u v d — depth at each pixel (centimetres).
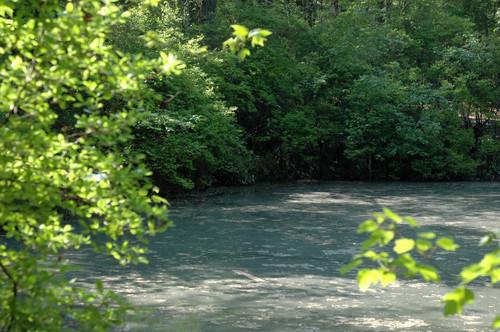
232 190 2570
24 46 396
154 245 1373
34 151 388
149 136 2125
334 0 3912
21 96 389
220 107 2464
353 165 3231
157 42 414
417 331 812
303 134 3120
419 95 3206
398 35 3441
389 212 291
